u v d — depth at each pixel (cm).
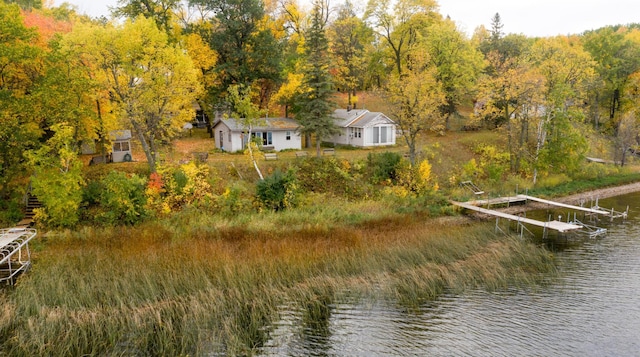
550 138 4156
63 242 2378
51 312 1598
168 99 3067
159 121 3119
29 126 2656
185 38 4438
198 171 3200
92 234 2508
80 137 2961
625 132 4806
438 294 1891
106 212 2755
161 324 1573
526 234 2769
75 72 2764
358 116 4838
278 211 3023
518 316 1686
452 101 5147
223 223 2695
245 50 4500
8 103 2492
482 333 1561
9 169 2683
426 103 3694
